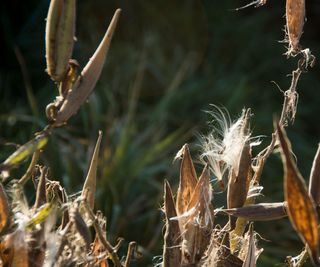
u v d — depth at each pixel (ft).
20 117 14.98
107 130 14.56
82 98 3.23
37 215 3.23
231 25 25.36
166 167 14.99
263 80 23.36
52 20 3.21
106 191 12.73
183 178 3.65
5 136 14.92
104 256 3.70
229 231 3.98
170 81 21.33
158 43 23.80
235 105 19.62
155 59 22.26
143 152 14.70
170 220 3.51
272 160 16.75
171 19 25.11
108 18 24.06
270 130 18.45
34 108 14.05
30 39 20.10
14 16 20.95
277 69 23.66
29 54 19.98
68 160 13.28
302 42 25.67
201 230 3.48
